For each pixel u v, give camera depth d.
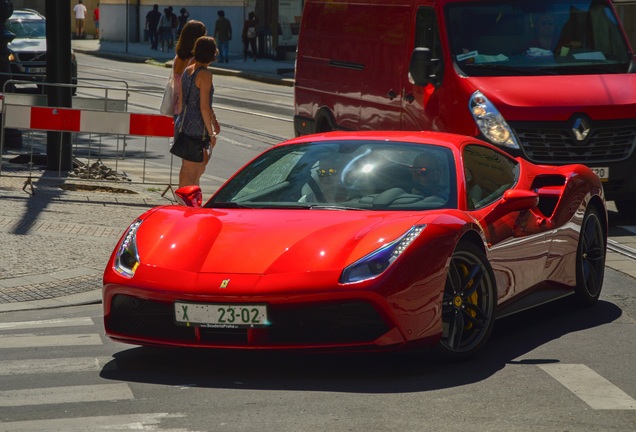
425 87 15.46
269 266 7.29
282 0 56.34
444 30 15.30
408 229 7.47
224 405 6.63
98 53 65.50
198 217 8.10
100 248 12.41
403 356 7.96
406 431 6.08
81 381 7.30
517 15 15.56
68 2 17.86
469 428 6.15
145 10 75.69
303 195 8.46
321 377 7.35
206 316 7.23
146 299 7.44
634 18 32.53
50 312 9.92
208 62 13.93
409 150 8.78
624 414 6.50
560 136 14.48
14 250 12.12
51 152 18.17
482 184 8.73
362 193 8.38
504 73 15.06
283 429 6.11
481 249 8.09
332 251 7.32
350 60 17.81
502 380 7.27
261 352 8.09
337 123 18.31
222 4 61.91
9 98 18.47
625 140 14.73
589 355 8.08
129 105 34.47
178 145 14.05
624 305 10.15
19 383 7.27
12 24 35.97
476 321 7.94
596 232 10.20
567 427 6.21
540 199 9.63
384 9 16.84
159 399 6.79
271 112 32.75
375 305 7.09
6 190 16.19
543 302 9.20
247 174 8.98
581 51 15.49
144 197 16.38
